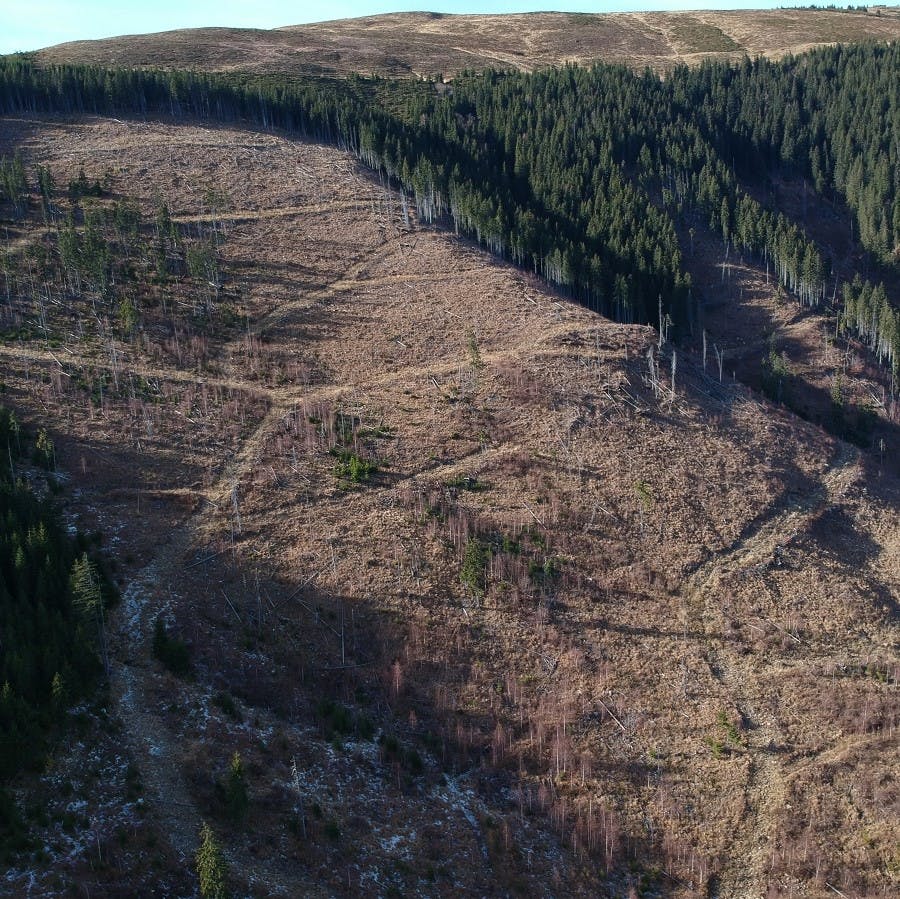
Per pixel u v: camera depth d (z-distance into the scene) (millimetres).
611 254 138125
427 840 58094
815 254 141500
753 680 74875
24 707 54844
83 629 61531
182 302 113938
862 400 124688
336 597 75250
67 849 49781
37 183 136500
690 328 135125
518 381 104000
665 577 84062
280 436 93000
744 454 101938
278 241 131625
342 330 113438
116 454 86562
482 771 64688
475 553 79312
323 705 65688
